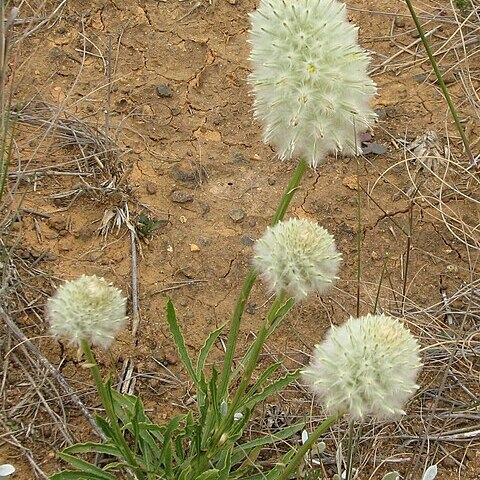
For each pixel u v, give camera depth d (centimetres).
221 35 73
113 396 48
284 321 56
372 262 60
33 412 50
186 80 69
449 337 55
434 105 70
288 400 52
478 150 66
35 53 68
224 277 58
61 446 49
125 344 54
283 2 39
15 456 48
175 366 54
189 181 63
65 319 40
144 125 66
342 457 49
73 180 61
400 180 64
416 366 37
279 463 45
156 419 51
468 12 75
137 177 62
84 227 59
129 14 73
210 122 67
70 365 52
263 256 40
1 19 51
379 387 36
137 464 45
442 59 74
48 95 66
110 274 57
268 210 62
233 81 70
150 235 59
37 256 57
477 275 60
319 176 64
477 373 54
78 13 72
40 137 62
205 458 46
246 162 65
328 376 37
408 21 77
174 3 75
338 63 39
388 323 38
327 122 39
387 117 69
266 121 41
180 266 58
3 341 52
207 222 61
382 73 73
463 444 51
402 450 51
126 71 69
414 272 60
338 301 58
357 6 78
